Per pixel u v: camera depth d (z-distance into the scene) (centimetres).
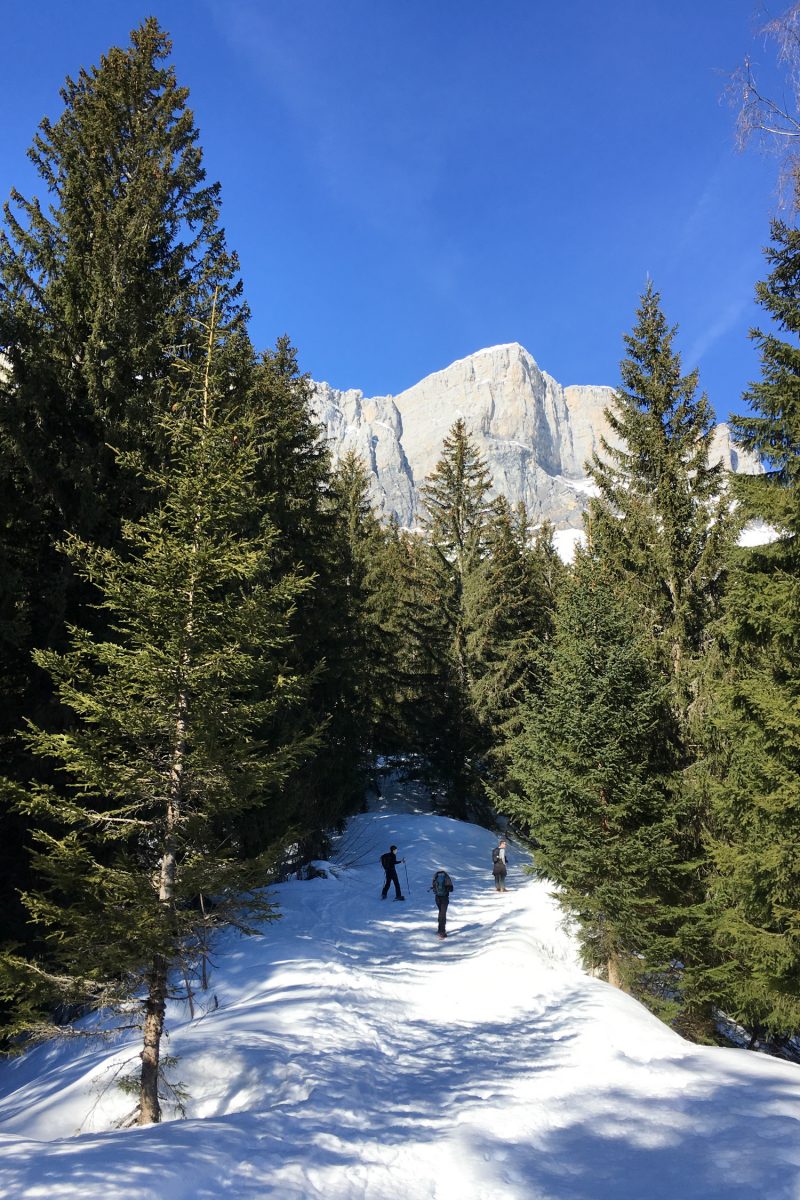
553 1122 650
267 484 1892
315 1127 628
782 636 1168
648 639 1731
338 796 2186
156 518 888
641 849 1327
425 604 3378
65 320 1523
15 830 1289
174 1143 543
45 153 1777
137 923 723
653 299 1958
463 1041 945
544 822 1515
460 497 3322
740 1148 557
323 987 1140
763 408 1209
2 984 715
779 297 1234
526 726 1661
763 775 1133
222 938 1405
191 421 922
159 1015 768
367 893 1859
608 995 1104
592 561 1975
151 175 1780
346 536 2964
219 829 1543
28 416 1424
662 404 1867
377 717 3072
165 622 837
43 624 1331
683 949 1317
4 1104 921
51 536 1423
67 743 791
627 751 1448
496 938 1459
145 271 1747
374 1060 866
